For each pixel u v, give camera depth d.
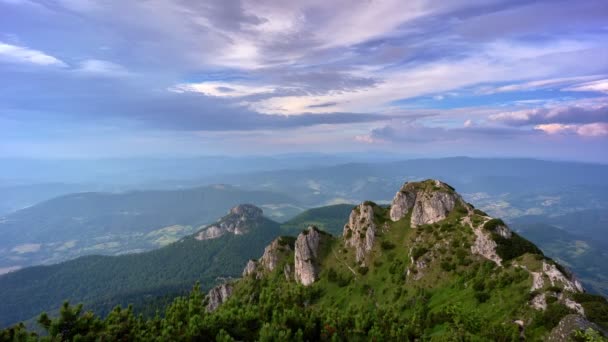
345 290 174.00
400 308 134.88
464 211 168.50
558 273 99.31
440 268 141.50
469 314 78.88
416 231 174.12
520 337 83.81
